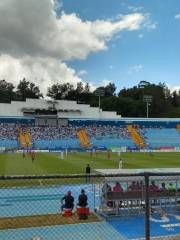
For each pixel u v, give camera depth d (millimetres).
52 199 26031
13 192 27172
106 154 76500
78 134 99438
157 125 109938
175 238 17234
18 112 105000
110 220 22234
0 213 22391
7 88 199750
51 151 82875
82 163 55812
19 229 19359
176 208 24922
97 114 110375
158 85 193750
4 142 89375
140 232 19969
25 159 61281
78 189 30172
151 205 23969
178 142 99562
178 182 25422
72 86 198750
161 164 56219
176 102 195875
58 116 107000
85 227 20328
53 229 19594
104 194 23375
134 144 95812
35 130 99062
